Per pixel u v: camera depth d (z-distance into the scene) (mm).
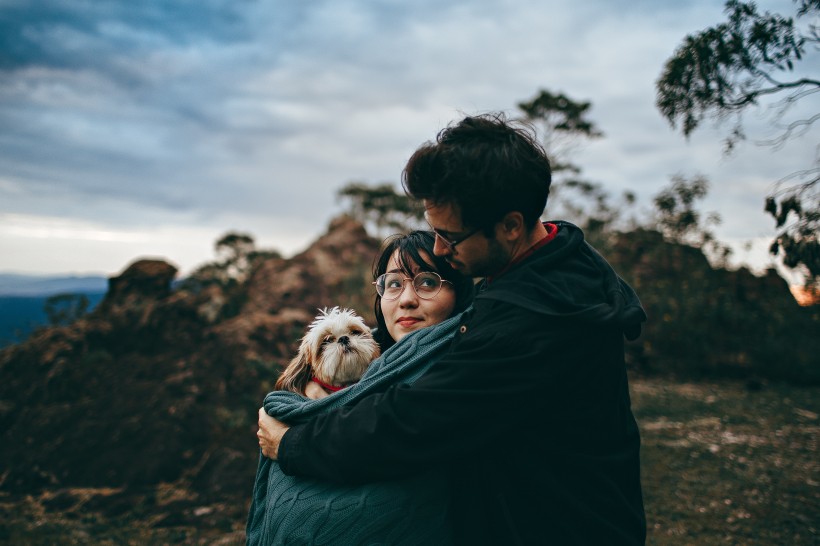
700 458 6301
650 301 12969
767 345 11484
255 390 7828
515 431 1466
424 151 1498
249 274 14039
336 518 1571
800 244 4277
